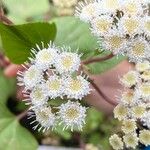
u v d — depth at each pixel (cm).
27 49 13
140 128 12
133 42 12
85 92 12
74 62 12
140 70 12
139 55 12
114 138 12
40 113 12
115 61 14
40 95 12
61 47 13
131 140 12
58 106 12
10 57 13
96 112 19
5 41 13
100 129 19
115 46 12
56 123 12
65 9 16
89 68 13
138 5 12
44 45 13
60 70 12
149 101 12
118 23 12
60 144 20
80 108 12
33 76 12
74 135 19
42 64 12
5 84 19
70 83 12
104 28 12
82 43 14
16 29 13
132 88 12
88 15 12
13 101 19
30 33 13
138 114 12
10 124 16
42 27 13
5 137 16
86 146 19
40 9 19
